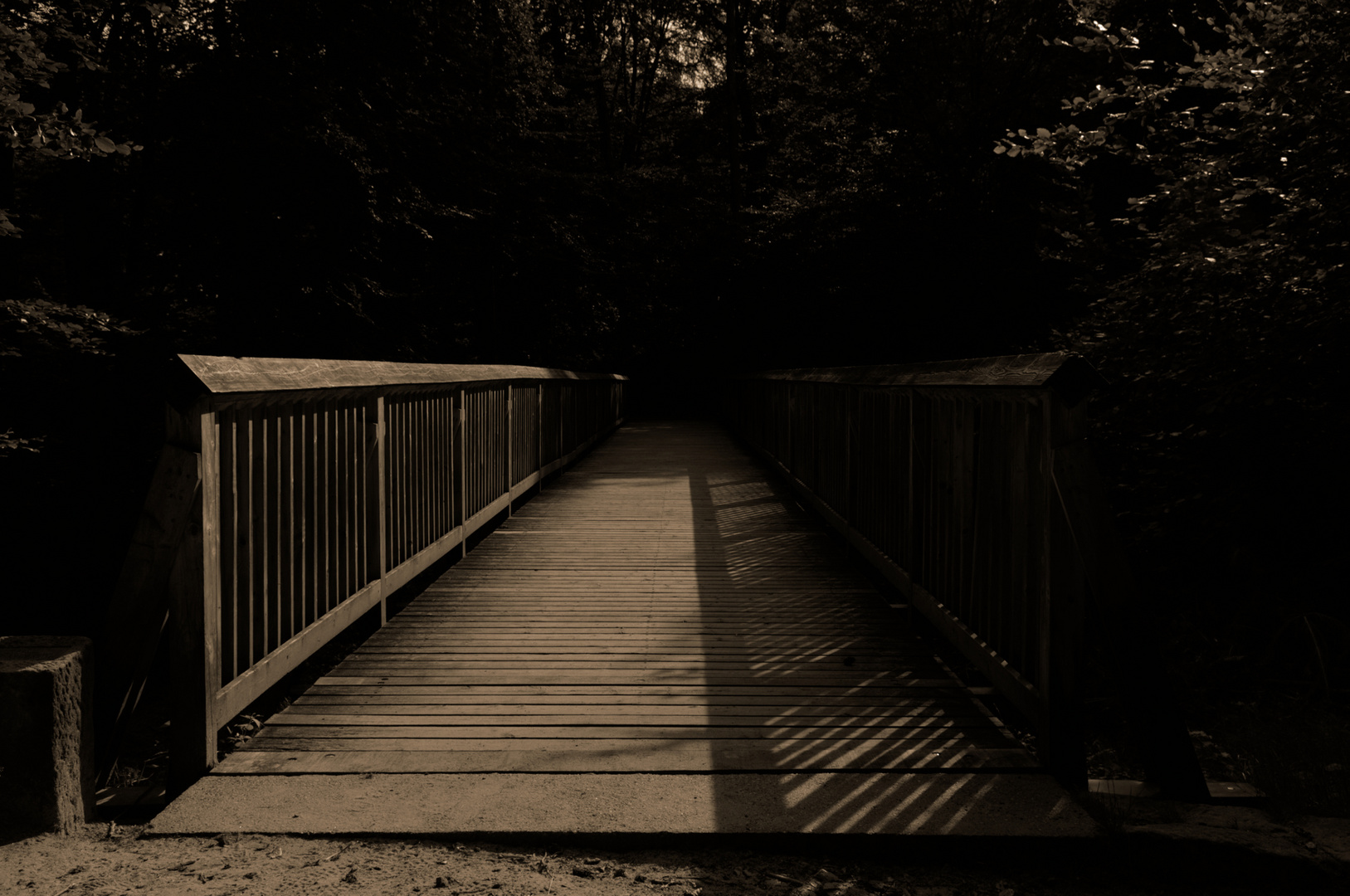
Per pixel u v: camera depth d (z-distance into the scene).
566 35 31.91
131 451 9.74
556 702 3.42
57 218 11.30
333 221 12.66
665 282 27.12
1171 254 5.61
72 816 2.44
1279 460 4.93
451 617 4.70
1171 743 2.57
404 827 2.38
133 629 2.62
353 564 4.11
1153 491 5.50
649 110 36.88
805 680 3.70
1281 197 5.24
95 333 8.72
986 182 17.41
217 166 11.84
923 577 4.41
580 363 28.66
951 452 3.91
